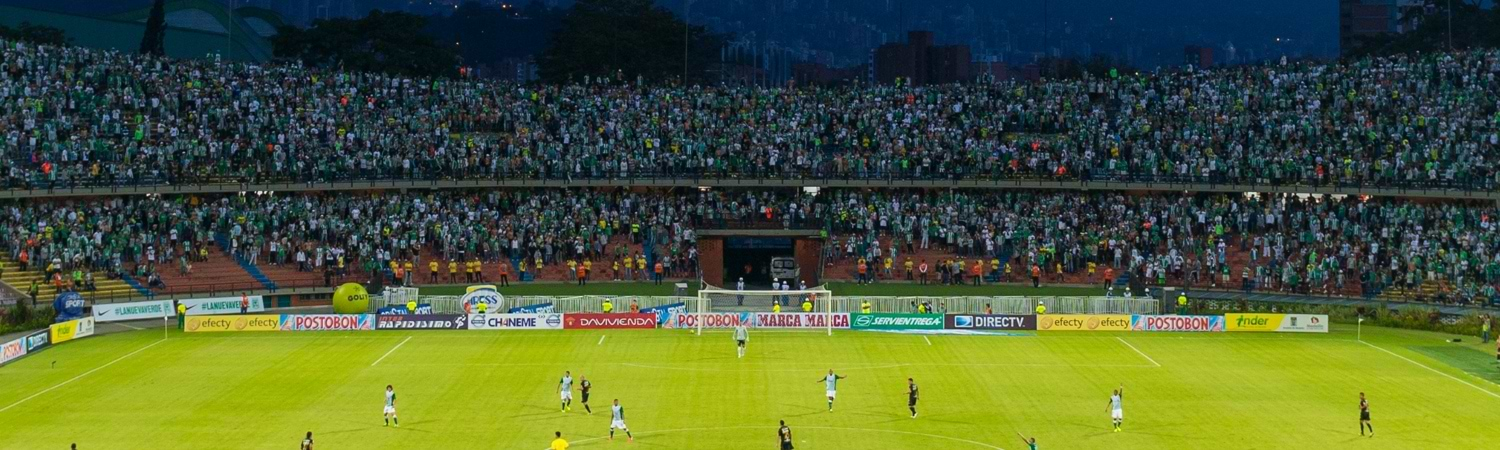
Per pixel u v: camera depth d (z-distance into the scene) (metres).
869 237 132.50
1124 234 131.25
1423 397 82.31
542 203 135.88
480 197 136.38
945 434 72.62
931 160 139.12
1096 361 94.56
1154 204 136.00
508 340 103.12
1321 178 133.50
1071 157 139.38
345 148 137.38
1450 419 76.25
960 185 137.88
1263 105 146.75
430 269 125.44
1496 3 197.50
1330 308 117.00
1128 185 136.75
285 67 154.12
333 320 108.50
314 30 189.75
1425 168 131.88
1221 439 71.69
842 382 86.50
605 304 112.69
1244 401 81.19
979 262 127.19
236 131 136.38
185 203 129.75
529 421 75.31
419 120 143.75
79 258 117.94
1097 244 129.88
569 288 124.62
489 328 108.94
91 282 115.56
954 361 94.31
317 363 92.69
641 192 139.75
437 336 105.38
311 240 127.88
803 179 138.38
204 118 136.25
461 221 132.00
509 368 90.94
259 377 87.56
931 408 79.12
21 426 73.38
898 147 141.75
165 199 129.50
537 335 105.75
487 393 82.75
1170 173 136.75
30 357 94.56
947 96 153.62
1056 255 130.38
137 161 128.38
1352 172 133.12
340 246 126.81
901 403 80.38
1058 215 133.75
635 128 144.75
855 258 132.62
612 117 146.62
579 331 107.94
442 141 140.75
